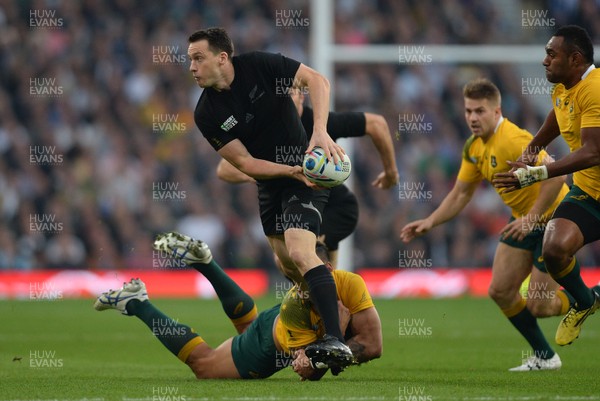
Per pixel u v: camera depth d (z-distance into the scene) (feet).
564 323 91.20
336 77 271.49
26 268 246.06
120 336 147.84
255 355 85.20
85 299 233.96
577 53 86.43
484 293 240.94
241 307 92.32
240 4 291.38
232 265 252.62
